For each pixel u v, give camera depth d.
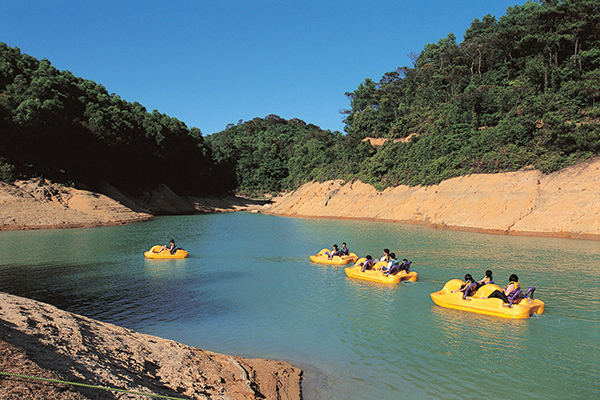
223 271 19.80
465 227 35.44
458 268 19.03
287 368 8.70
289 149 115.69
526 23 61.25
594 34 49.12
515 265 19.41
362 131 74.12
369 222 46.09
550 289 15.00
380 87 86.81
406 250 24.39
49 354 5.63
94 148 56.38
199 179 86.94
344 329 11.43
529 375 8.52
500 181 37.00
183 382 6.65
